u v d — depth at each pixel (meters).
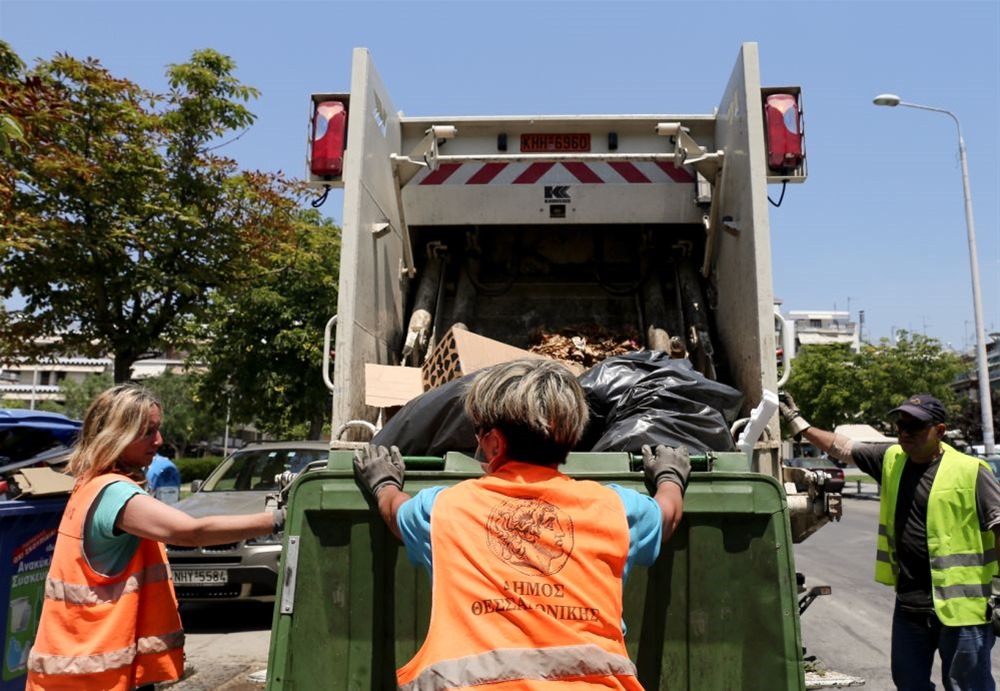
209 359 17.36
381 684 2.12
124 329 10.33
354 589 2.14
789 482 3.80
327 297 16.19
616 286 5.36
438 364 3.94
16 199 8.87
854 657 5.75
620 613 1.73
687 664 2.13
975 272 20.20
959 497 3.47
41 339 11.09
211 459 32.78
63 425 4.79
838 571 9.60
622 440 2.90
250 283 11.86
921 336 33.66
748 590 2.14
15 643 3.80
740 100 4.12
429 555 1.80
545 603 1.65
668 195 5.12
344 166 4.09
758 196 3.83
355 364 3.94
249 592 6.45
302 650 2.12
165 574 2.68
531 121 5.04
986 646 3.41
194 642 6.22
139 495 2.48
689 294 4.93
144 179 9.94
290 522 2.16
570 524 1.75
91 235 9.41
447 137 4.96
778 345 4.03
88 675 2.42
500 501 1.77
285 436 21.42
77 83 9.39
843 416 34.72
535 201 5.16
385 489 2.08
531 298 5.36
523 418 1.83
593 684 1.60
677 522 2.03
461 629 1.64
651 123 5.02
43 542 3.98
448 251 5.37
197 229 10.55
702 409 3.04
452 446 2.95
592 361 4.79
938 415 3.54
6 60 7.96
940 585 3.44
